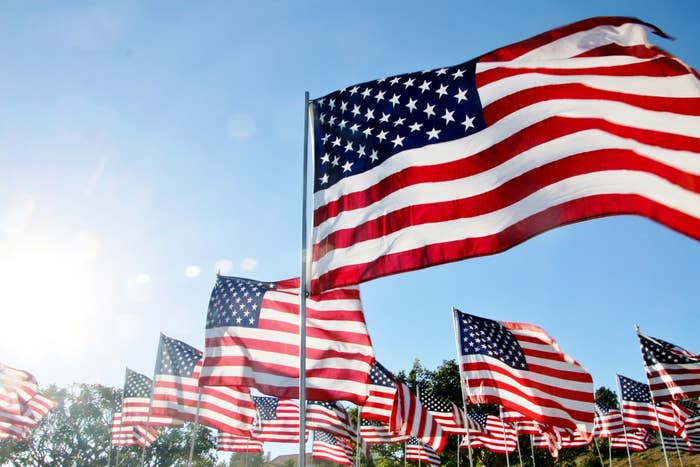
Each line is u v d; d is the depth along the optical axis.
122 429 22.20
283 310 12.62
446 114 7.35
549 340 13.99
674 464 47.03
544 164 6.25
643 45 6.40
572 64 6.74
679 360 16.70
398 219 6.84
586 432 12.97
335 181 7.68
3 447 55.91
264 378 11.84
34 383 25.62
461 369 14.14
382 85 8.12
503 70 7.21
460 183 6.72
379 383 17.91
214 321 12.91
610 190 5.70
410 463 42.75
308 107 8.55
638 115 5.93
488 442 26.27
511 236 6.06
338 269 6.90
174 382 17.64
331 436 28.00
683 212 5.21
